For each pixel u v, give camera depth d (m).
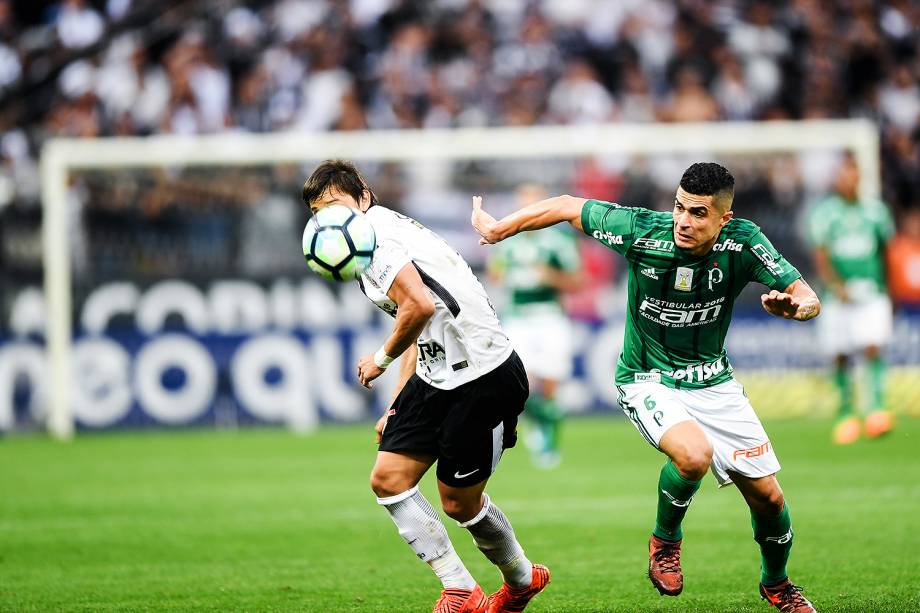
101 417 53.22
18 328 54.19
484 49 66.31
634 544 24.80
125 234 53.88
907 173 66.00
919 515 27.44
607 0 68.19
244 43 66.38
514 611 17.53
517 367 16.72
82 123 62.41
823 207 42.88
